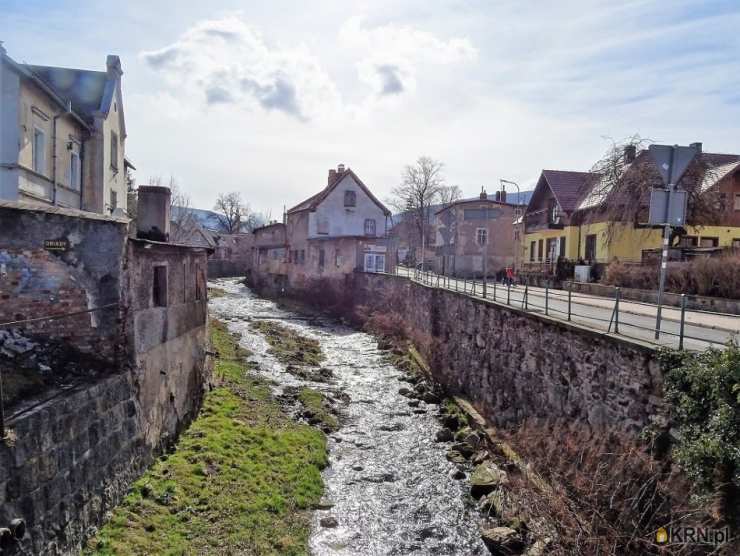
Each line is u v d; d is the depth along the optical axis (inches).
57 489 245.4
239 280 2370.8
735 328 450.9
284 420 551.8
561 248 1371.8
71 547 254.8
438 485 439.5
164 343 413.7
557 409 429.4
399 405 656.4
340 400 666.2
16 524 204.2
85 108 879.1
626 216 954.1
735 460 215.8
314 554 331.6
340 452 503.2
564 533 304.2
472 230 1830.7
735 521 215.9
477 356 645.9
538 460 381.4
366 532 364.2
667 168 321.1
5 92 616.7
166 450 405.4
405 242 2938.0
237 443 452.4
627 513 274.5
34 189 676.7
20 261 303.1
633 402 317.7
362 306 1284.4
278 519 357.4
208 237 2785.4
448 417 590.6
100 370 323.9
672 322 494.0
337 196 1753.2
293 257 1849.2
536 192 1590.8
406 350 925.2
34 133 680.4
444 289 824.3
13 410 239.0
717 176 1026.7
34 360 294.7
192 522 323.6
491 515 385.4
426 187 2600.9
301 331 1147.3
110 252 330.0
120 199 1024.9
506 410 542.3
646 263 908.6
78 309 320.8
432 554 341.4
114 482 309.3
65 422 255.9
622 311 591.5
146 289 374.6
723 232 1042.7
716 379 239.1
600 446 324.5
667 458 273.0
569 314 430.6
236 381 652.1
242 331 1047.0
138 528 297.9
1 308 298.4
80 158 847.1
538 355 471.2
